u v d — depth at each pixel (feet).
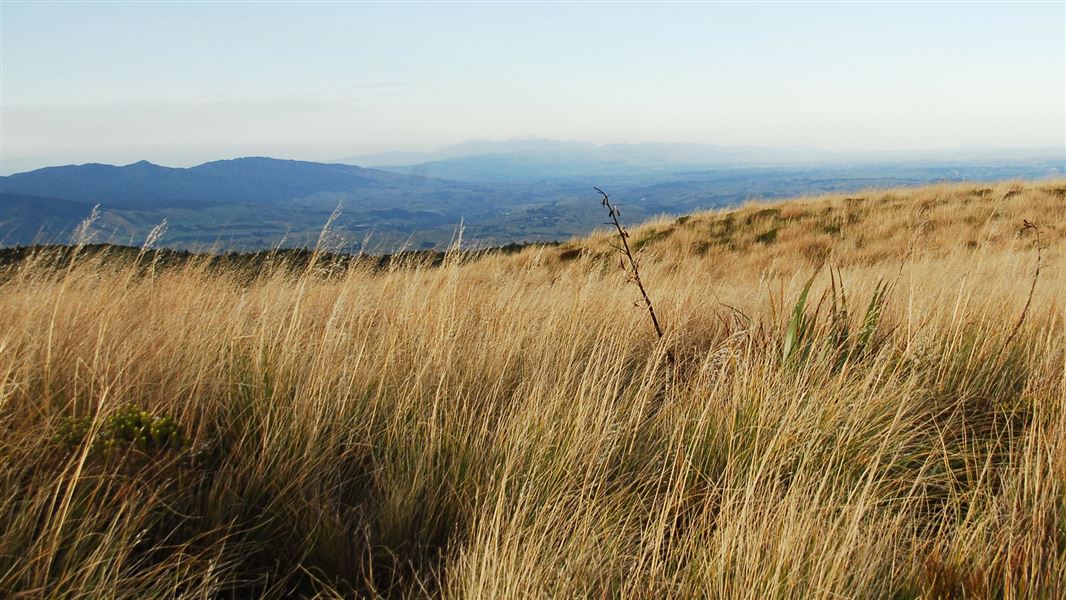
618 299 17.78
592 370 12.37
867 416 9.77
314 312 15.05
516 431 9.09
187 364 10.77
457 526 8.05
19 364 9.35
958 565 6.79
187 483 8.28
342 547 7.75
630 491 8.82
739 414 10.04
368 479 9.34
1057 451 8.36
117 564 6.20
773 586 6.15
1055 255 34.96
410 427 10.02
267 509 7.93
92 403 9.32
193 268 17.70
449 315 13.93
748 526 6.86
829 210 68.90
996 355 12.80
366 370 11.25
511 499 7.87
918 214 58.59
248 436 9.25
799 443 9.07
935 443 9.52
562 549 7.10
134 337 11.60
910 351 12.16
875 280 19.86
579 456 8.97
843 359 12.64
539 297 17.56
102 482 7.40
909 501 8.39
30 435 7.99
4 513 6.76
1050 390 10.54
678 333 14.82
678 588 6.57
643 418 10.67
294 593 7.41
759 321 14.16
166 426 8.64
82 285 14.39
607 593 6.75
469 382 11.80
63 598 5.84
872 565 6.54
